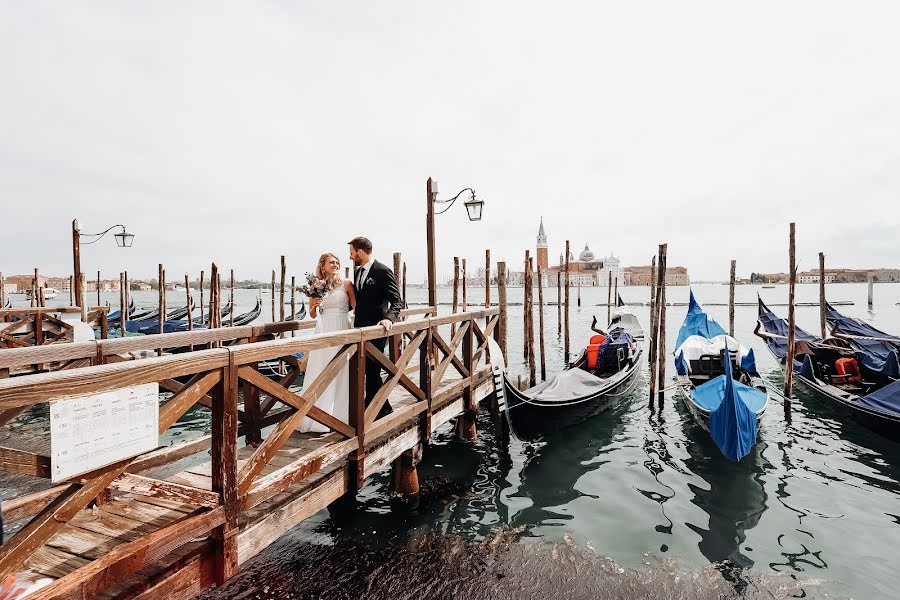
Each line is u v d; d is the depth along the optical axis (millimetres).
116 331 20828
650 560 4305
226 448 2705
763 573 4141
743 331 26141
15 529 3270
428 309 8586
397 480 5340
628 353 11094
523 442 7465
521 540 4613
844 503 5527
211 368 2578
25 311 8719
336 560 4203
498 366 6590
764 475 6316
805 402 9852
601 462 6773
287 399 3182
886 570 4223
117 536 2574
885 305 47406
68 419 1911
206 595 3682
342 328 4340
